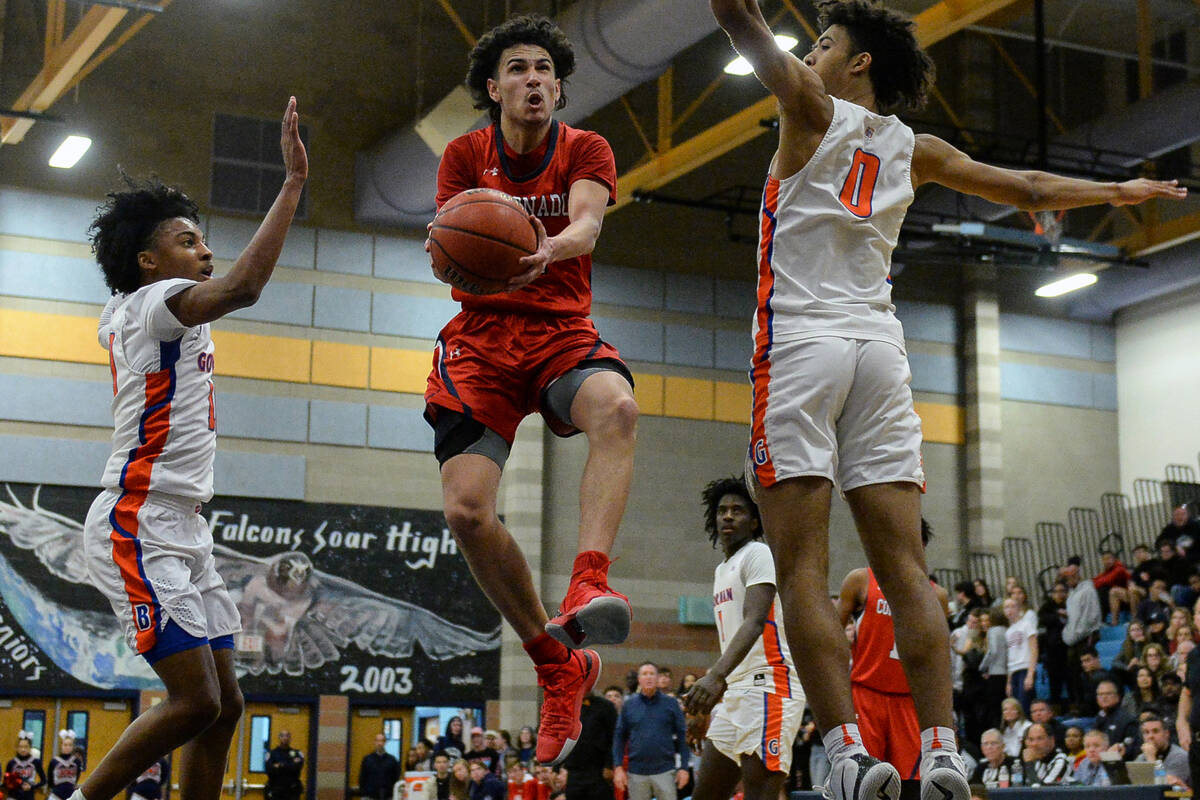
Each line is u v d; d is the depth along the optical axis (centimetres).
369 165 2009
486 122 1767
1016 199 408
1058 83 2319
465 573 2041
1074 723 1477
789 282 369
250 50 2025
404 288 2070
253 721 1920
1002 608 1692
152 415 449
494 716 2016
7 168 1888
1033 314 2395
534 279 375
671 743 1114
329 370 2014
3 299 1864
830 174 372
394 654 1984
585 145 420
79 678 1831
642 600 2111
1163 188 412
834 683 344
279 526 1956
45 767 1809
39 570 1830
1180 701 1198
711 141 1834
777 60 360
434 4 2111
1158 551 1916
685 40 1565
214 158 1989
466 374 408
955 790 334
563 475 2109
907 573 360
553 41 431
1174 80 2236
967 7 1532
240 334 1983
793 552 355
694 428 2194
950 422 2333
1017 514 2303
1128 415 2392
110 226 470
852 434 367
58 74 1628
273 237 422
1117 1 2044
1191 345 2280
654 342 2195
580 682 412
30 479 1842
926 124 1931
